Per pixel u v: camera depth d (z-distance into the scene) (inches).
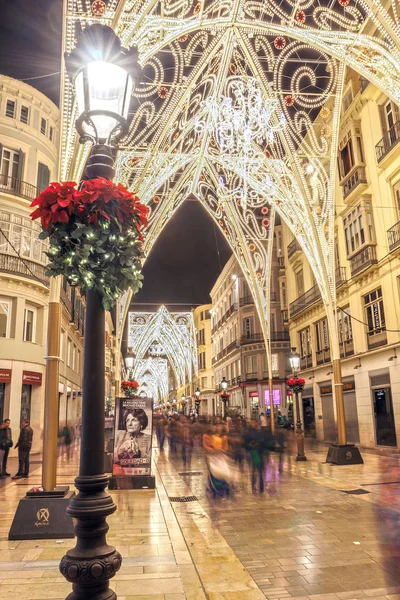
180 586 189.5
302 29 427.2
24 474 534.3
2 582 193.8
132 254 145.1
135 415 456.8
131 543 257.3
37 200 138.6
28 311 885.2
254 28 430.9
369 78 441.4
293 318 1147.3
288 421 1211.9
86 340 133.6
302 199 608.1
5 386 816.3
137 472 447.8
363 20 426.9
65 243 139.3
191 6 375.2
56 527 273.9
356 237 829.2
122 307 848.3
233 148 636.7
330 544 256.1
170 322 2113.7
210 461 418.6
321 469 557.0
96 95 141.6
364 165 802.8
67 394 1127.6
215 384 2078.0
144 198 615.8
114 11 299.0
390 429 730.2
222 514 333.4
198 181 798.5
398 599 181.2
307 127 579.2
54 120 986.1
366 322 810.2
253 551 245.3
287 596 186.1
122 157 557.3
